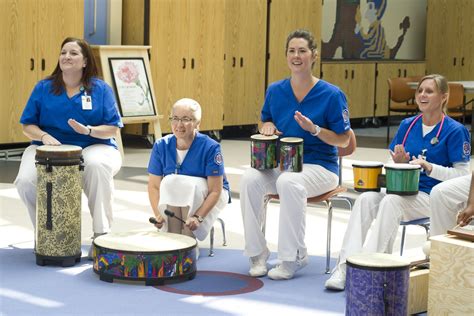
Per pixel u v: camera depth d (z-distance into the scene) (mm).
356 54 14117
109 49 9406
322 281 4898
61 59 5293
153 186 5309
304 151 5086
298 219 4867
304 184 4914
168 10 10539
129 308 4266
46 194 5008
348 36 13938
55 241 5035
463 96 11539
